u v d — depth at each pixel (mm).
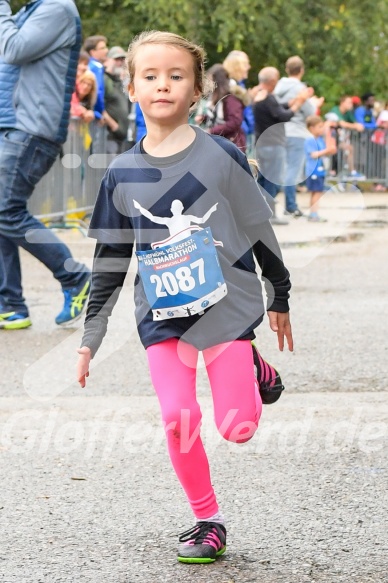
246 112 13273
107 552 4664
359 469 5750
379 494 5355
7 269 9422
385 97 31453
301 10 29375
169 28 27375
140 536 4852
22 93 9172
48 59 9156
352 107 25141
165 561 4551
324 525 4938
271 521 5000
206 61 4656
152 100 4457
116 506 5250
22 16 9258
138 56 4508
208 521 4602
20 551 4680
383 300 10961
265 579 4336
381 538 4773
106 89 15609
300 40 29109
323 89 30844
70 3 9219
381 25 30203
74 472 5777
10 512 5176
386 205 21672
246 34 28500
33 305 10641
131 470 5812
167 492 5453
